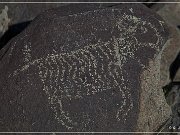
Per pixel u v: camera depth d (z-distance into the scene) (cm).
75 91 231
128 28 252
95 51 241
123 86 234
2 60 243
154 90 246
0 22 299
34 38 246
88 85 232
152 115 245
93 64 238
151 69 244
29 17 314
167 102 276
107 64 238
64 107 228
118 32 249
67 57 239
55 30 246
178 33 292
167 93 280
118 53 242
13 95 232
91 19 252
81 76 234
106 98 231
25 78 234
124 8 261
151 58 245
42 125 226
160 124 254
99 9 258
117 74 236
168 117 260
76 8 262
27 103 229
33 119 227
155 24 258
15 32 309
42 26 249
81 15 254
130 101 232
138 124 232
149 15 261
